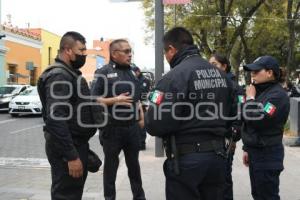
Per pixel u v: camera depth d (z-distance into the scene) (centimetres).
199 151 382
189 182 382
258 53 3528
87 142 452
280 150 472
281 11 2891
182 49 396
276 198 475
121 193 709
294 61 3481
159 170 890
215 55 572
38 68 4453
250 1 2841
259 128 464
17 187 753
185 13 2891
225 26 2828
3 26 3588
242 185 762
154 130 382
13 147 1251
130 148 622
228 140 503
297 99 1265
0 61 3384
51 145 427
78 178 438
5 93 2566
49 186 762
